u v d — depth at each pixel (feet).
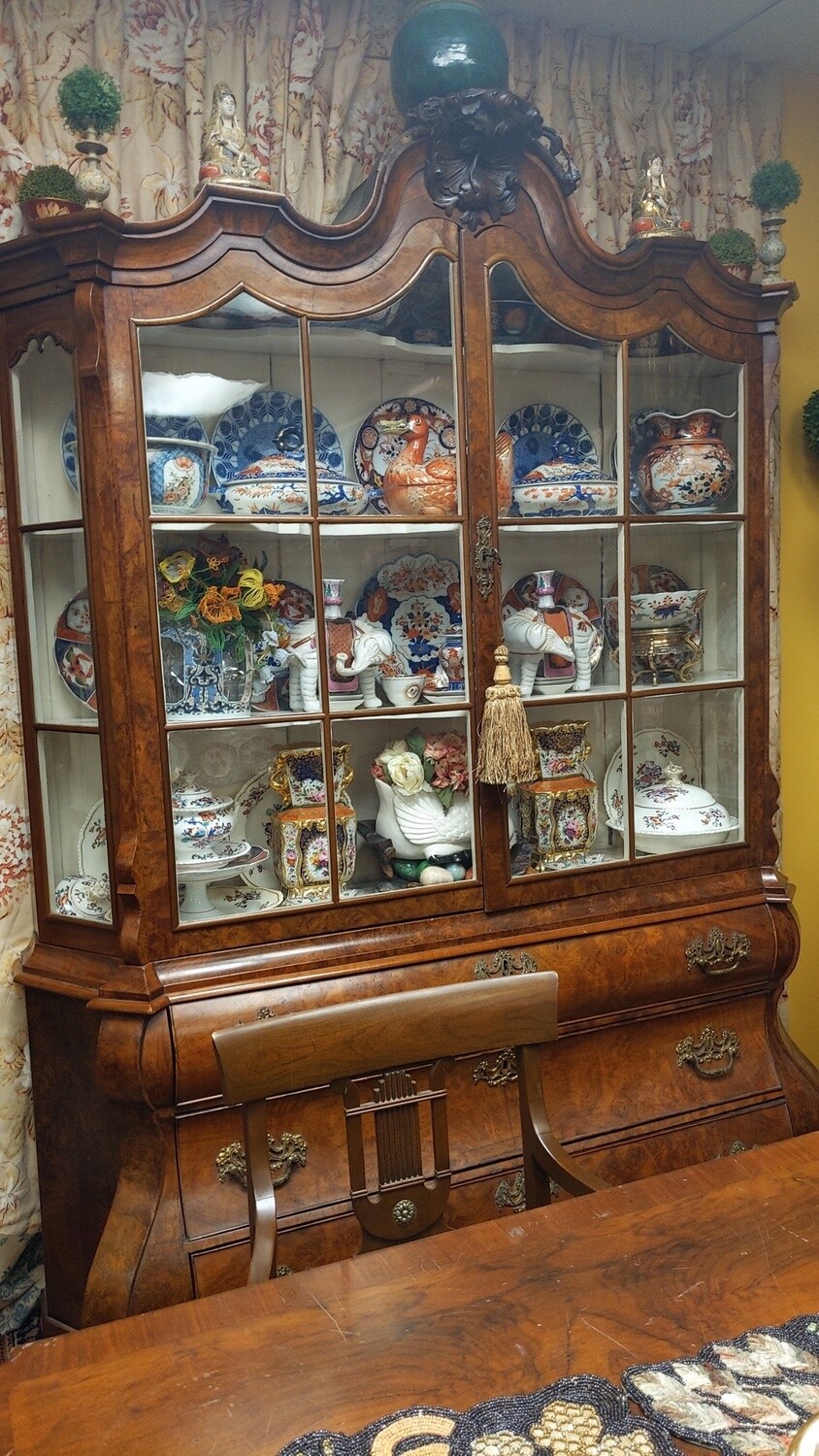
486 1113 5.92
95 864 5.58
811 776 8.58
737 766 6.83
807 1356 2.69
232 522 5.40
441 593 5.98
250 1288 3.10
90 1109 5.65
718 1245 3.21
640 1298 2.96
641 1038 6.46
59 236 4.91
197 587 5.38
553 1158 4.03
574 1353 2.74
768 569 6.79
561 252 5.97
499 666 5.86
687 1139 6.44
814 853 8.66
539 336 5.98
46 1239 6.00
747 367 6.59
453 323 5.79
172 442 5.25
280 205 5.24
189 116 6.18
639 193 6.53
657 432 6.40
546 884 6.24
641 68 7.53
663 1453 2.37
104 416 5.04
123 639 5.16
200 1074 5.20
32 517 5.60
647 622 6.51
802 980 8.70
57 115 5.91
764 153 7.93
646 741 6.58
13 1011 6.04
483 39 5.68
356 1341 2.83
